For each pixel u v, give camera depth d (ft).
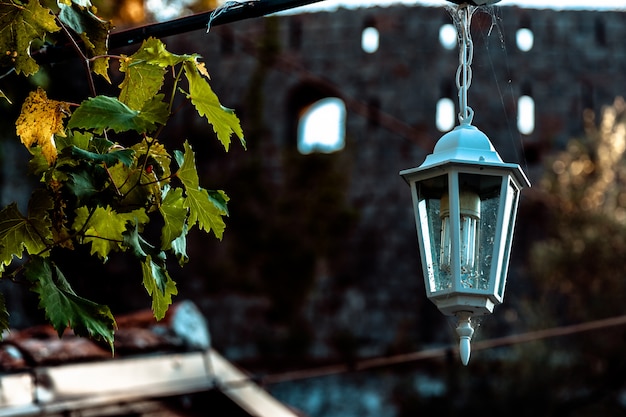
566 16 150.82
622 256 94.22
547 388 89.30
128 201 12.92
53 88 62.13
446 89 148.05
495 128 148.05
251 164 141.38
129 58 13.41
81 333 12.43
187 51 147.33
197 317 29.50
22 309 90.89
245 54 147.13
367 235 139.33
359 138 143.64
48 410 25.55
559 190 99.91
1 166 110.22
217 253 137.90
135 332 28.71
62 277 12.82
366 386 125.18
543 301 94.12
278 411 30.27
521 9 150.51
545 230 129.59
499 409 90.58
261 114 144.87
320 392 126.11
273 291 136.67
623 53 150.82
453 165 13.33
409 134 143.84
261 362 132.87
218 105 13.14
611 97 149.69
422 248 13.51
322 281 137.18
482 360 99.14
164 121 12.71
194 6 62.23
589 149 102.06
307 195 140.56
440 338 134.41
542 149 147.64
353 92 147.43
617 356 89.56
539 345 90.58
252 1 14.80
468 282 13.26
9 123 48.24
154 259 13.23
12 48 13.46
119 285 119.34
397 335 134.41
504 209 13.34
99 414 26.78
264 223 139.03
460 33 14.67
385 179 142.00
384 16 148.97
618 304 91.86
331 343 133.90
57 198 12.91
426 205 13.58
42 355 26.13
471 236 13.32
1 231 12.92
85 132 13.19
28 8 13.42
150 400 28.04
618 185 100.32
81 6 14.16
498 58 149.48
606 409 88.84
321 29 148.66
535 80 149.48
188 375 28.45
